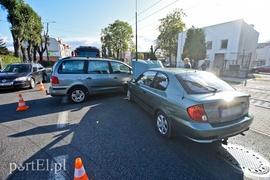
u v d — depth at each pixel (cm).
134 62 712
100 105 508
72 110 459
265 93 733
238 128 246
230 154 252
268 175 207
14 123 364
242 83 1097
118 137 304
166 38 2922
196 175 207
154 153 254
